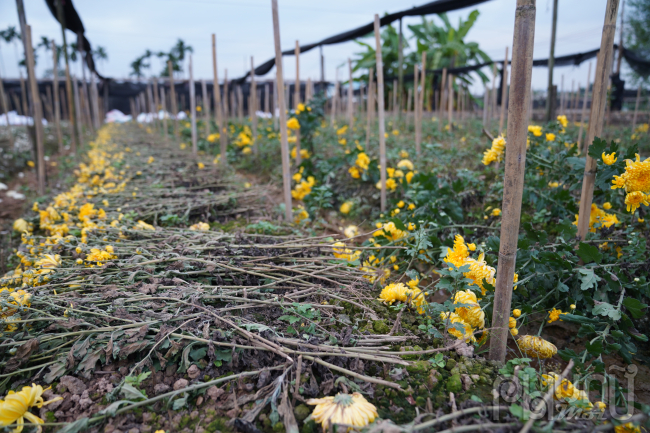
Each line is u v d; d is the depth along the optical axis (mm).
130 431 1519
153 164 6949
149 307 2094
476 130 8836
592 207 3004
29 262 2750
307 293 2424
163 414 1605
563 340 2566
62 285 2416
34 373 1836
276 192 6188
